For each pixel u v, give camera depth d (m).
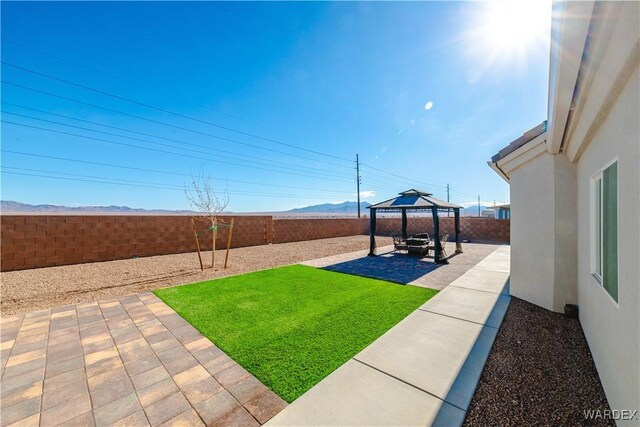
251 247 13.61
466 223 17.02
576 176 4.17
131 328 3.91
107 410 2.28
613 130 2.18
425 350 3.19
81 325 4.02
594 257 3.15
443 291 5.62
